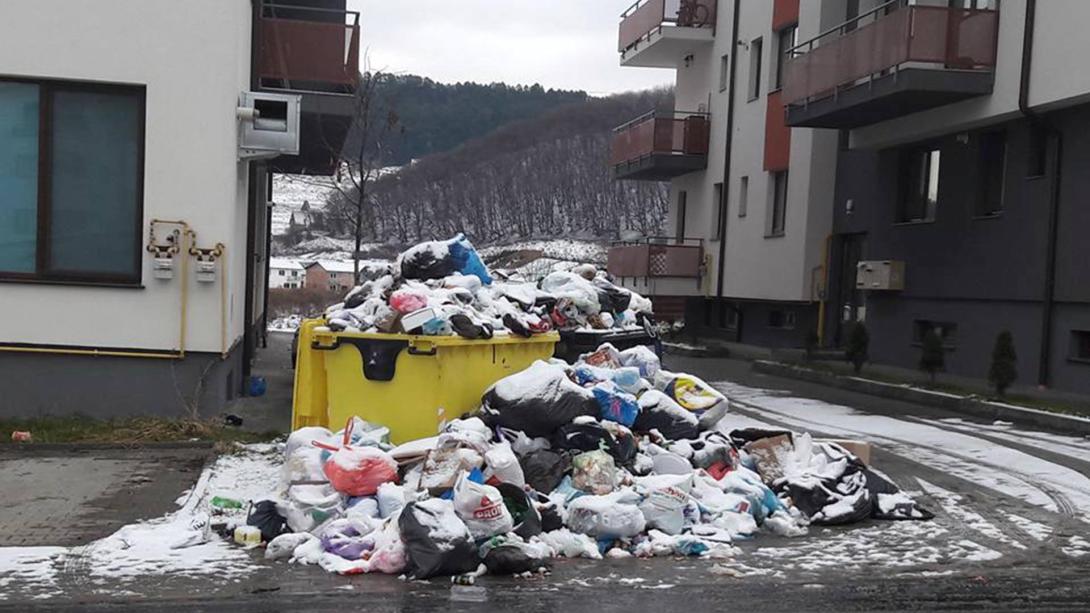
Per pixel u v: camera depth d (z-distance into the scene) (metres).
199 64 10.38
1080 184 13.97
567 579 6.00
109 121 10.41
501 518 6.20
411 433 8.03
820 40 20.58
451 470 6.63
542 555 6.22
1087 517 7.74
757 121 24.44
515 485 6.60
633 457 7.76
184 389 10.40
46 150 10.30
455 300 8.54
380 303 8.61
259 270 17.89
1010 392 14.12
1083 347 14.12
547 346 9.16
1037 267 14.80
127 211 10.45
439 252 9.44
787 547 6.88
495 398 7.64
